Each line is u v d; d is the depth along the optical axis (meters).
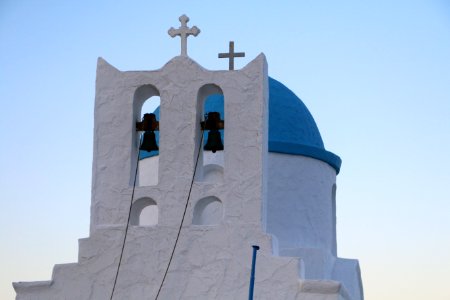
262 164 25.94
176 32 27.23
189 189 26.08
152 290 25.62
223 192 25.92
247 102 26.31
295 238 31.91
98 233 26.20
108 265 25.97
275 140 32.47
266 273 25.19
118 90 27.05
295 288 24.98
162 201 26.17
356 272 31.91
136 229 26.11
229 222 25.69
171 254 25.77
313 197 32.66
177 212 26.02
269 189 32.06
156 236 25.94
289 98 33.94
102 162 26.72
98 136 26.91
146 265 25.83
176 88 26.70
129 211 26.27
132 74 27.05
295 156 32.62
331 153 33.41
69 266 26.08
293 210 32.12
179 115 26.55
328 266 31.28
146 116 27.00
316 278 30.52
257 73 26.45
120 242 26.06
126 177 26.52
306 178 32.62
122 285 25.78
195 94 26.56
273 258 25.25
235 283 25.30
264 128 26.36
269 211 31.86
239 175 25.94
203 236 25.73
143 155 32.44
